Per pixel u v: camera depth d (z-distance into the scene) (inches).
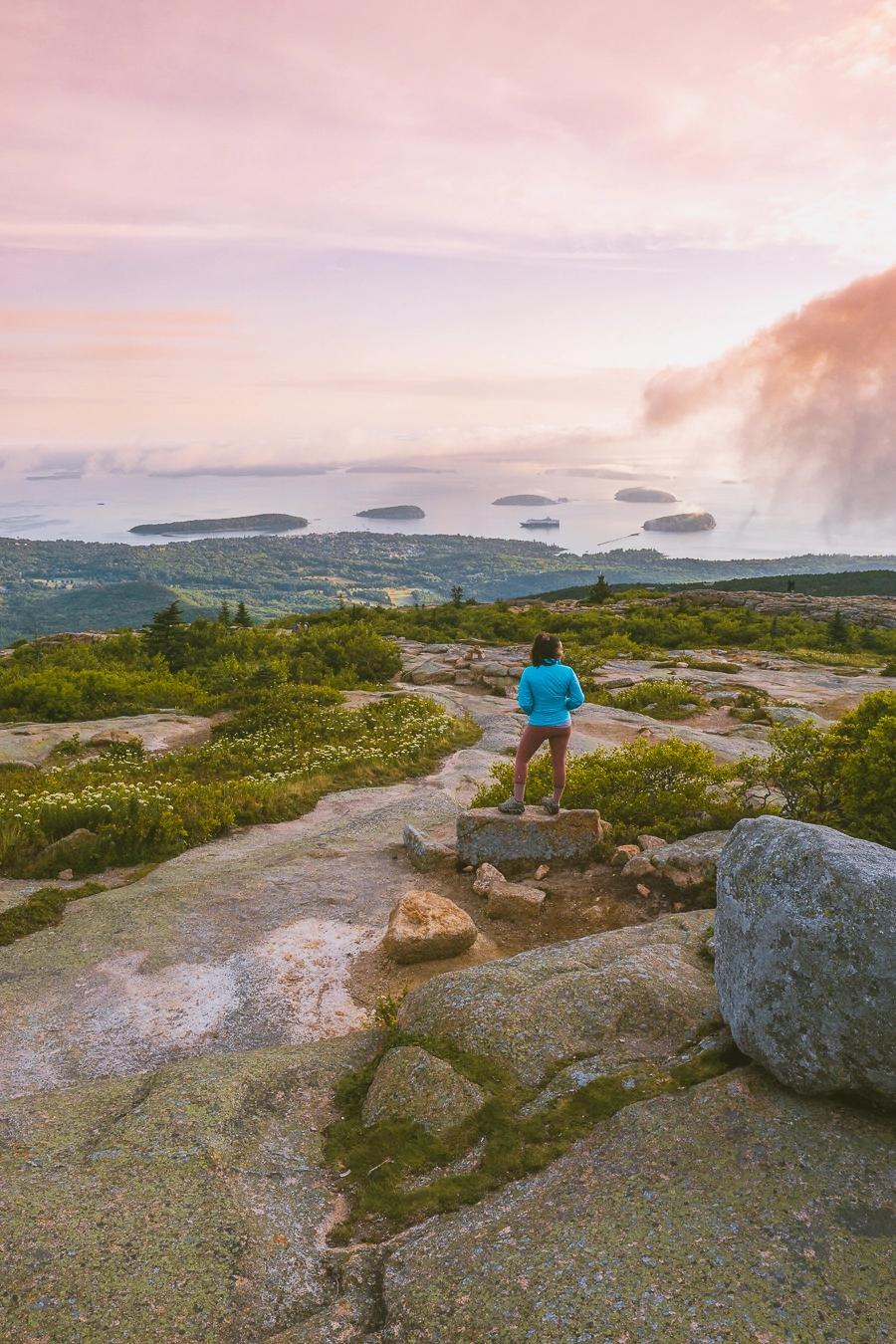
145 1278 101.6
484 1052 154.5
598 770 344.8
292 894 294.2
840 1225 97.8
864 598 2876.5
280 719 753.6
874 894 117.0
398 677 1171.9
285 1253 109.7
